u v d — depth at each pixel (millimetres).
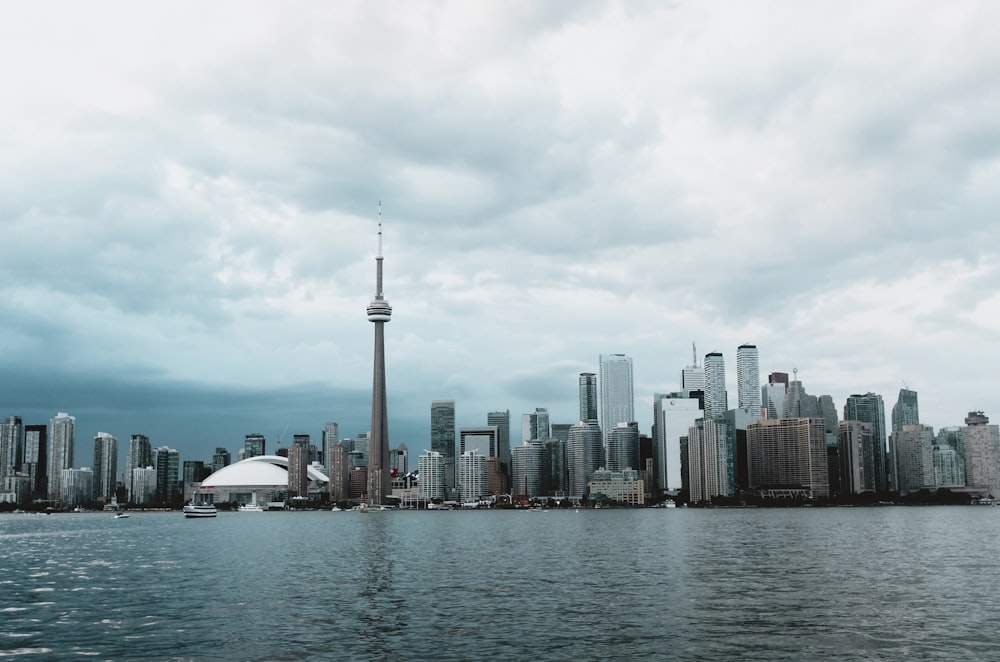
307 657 78250
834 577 140250
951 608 104312
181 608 108812
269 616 101375
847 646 81375
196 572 159625
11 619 100625
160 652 80625
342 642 84875
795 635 86938
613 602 111500
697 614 100562
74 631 91875
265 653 79875
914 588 124500
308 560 188125
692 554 195750
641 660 76312
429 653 79750
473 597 118000
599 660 76500
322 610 106125
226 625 94938
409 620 97750
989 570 151375
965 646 81062
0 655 80188
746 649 80438
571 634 88438
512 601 113438
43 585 138625
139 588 132500
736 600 112375
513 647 82125
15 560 196625
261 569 164875
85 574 157875
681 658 76938
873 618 96875
